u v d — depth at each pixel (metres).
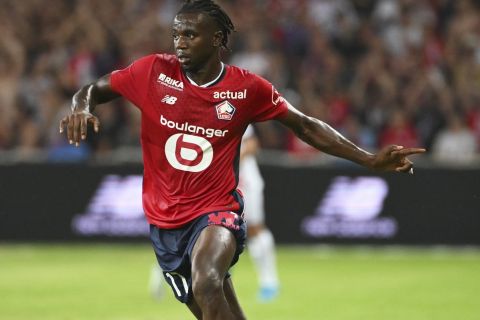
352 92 54.72
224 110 18.66
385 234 46.12
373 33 58.72
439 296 33.62
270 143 51.56
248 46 55.75
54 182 47.16
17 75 56.53
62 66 56.94
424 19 58.88
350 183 46.34
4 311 30.44
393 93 54.03
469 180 45.72
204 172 18.73
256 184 33.19
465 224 45.81
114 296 33.56
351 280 37.53
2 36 58.16
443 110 52.72
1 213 47.22
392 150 18.91
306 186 46.47
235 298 19.19
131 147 51.53
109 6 59.72
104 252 45.47
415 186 46.03
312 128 19.33
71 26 58.81
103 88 18.97
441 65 56.41
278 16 58.66
